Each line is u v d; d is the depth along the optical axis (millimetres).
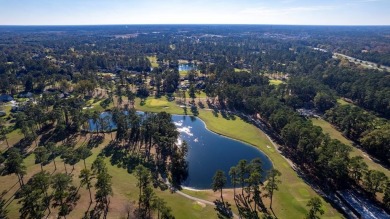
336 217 82188
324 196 92750
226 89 186750
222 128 152000
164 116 141750
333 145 103125
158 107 183875
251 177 83938
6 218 76750
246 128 151625
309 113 173625
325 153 99812
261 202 88938
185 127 155125
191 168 112375
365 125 133125
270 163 116250
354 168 95375
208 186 99688
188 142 136625
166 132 127375
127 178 100188
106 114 170125
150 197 79375
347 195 93000
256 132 146250
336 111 154875
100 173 85750
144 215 79750
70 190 88938
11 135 133250
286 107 153625
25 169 94000
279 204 87938
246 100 176125
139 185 90875
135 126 137375
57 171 101188
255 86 194875
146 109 180375
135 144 128500
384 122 136750
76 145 125750
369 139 120375
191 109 181875
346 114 147625
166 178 103188
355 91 188125
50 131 140375
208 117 167875
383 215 83562
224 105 189000
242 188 93062
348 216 83125
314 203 73875
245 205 87750
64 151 110688
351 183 99188
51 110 161500
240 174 92062
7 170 95438
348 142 134750
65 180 82188
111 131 143000
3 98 186375
